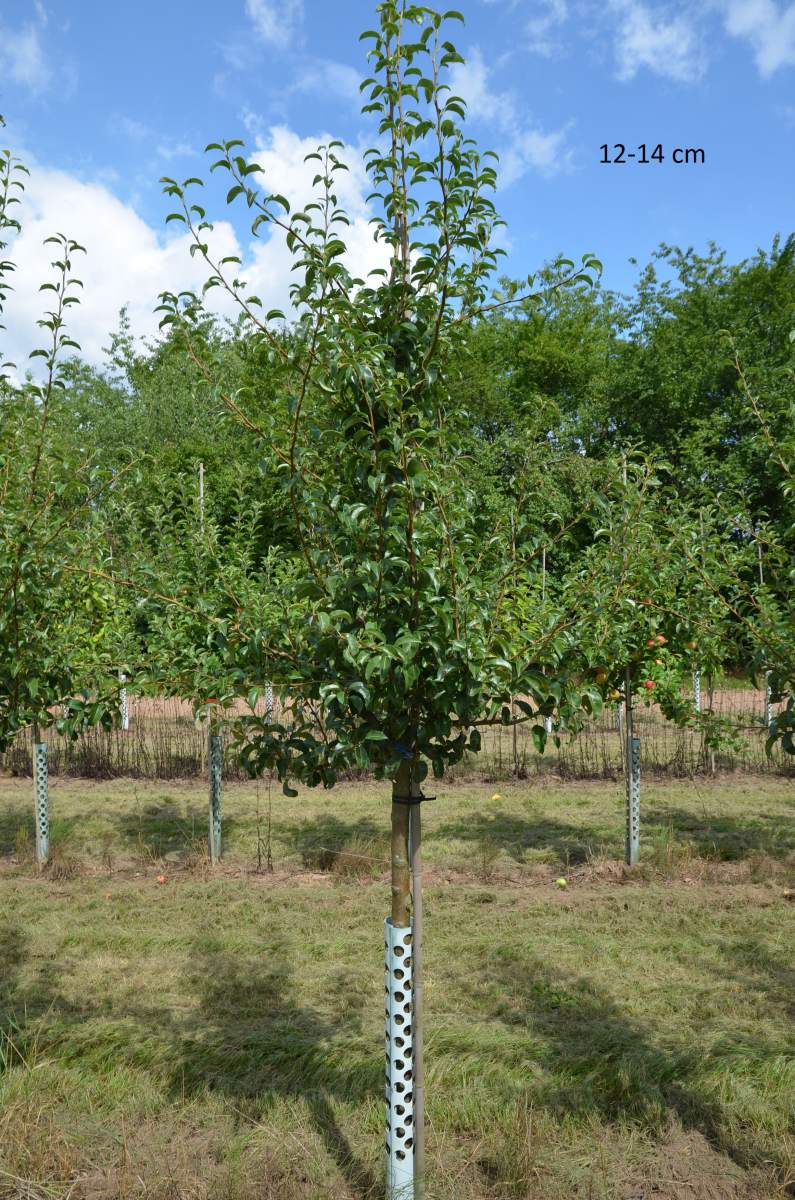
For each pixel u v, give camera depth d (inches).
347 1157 131.9
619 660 227.9
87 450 151.1
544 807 359.6
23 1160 128.0
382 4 105.7
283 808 357.4
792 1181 124.0
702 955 206.8
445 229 108.6
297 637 117.6
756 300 943.0
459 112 106.3
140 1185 124.9
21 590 133.3
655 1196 123.2
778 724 121.5
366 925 228.1
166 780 419.2
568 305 1144.2
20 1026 168.7
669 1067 149.4
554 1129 136.6
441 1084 147.5
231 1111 142.0
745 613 166.2
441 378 116.7
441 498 104.3
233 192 102.4
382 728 109.5
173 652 153.8
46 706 156.1
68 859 285.0
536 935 219.3
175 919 234.5
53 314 137.8
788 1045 158.9
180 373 1014.4
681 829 323.0
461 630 102.6
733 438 849.5
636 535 136.8
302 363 108.9
